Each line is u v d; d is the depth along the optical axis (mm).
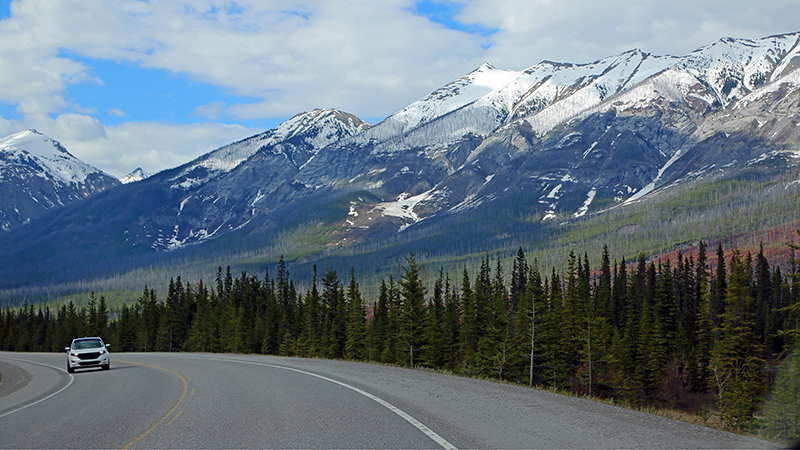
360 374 22156
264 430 11117
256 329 94125
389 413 12523
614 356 59406
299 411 13289
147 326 115812
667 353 63219
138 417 13602
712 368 52688
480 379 19812
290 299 110562
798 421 31344
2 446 10797
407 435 10172
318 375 22328
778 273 89875
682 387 60406
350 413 12703
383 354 70812
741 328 51375
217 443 10086
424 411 12672
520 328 56438
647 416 11672
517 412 12203
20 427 13055
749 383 43750
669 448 8852
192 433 11109
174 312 116500
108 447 10172
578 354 61031
